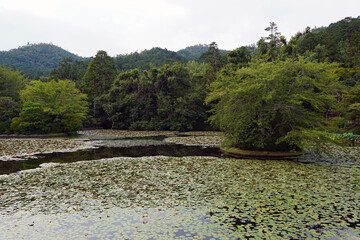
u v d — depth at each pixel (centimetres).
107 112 4944
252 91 1675
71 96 4134
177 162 1451
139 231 585
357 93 2756
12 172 1202
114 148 2175
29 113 3459
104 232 581
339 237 547
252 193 860
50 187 945
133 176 1109
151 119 4772
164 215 680
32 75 12900
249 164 1385
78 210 721
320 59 5297
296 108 1628
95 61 5997
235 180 1034
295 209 712
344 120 2852
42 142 2533
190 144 2491
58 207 745
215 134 3784
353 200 782
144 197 829
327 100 1689
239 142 1838
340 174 1135
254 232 574
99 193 871
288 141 1639
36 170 1245
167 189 914
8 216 682
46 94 3819
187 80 4894
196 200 796
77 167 1312
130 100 4812
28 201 796
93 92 5847
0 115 3700
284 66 1647
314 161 1487
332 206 734
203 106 4744
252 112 1719
